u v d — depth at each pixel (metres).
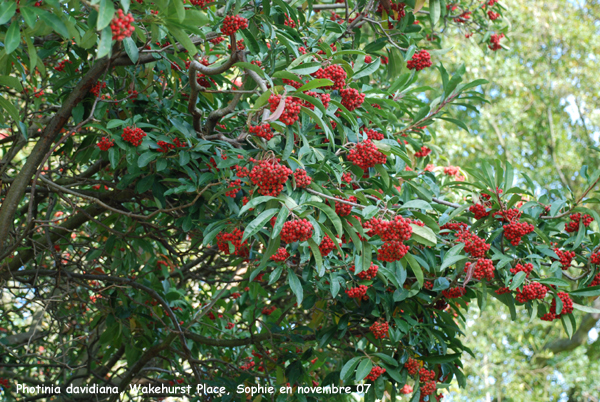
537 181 11.58
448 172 5.80
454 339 4.25
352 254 3.74
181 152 3.72
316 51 3.94
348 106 3.40
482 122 11.34
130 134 3.63
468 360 11.75
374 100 3.90
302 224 2.51
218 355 5.76
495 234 3.71
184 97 4.53
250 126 2.99
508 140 11.58
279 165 2.63
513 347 12.20
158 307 5.36
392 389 4.12
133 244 5.09
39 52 3.86
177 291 5.51
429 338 4.14
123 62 3.42
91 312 6.32
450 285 3.96
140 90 4.19
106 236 5.07
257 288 5.32
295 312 5.95
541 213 4.04
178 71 4.18
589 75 12.20
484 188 3.81
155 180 3.94
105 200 4.58
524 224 3.65
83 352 6.00
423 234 2.72
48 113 4.61
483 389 11.55
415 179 4.58
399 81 4.17
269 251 2.69
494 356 11.67
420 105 4.57
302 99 2.74
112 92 4.18
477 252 3.61
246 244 3.56
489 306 11.52
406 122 4.96
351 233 2.89
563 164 11.97
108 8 2.07
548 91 12.32
